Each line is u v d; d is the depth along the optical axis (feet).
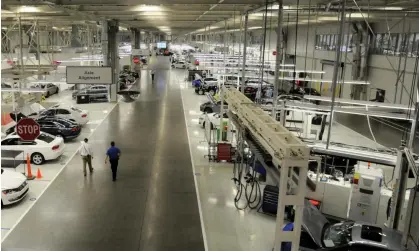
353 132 67.26
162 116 75.72
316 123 70.90
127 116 75.25
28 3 43.16
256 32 142.92
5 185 34.68
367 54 72.33
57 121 56.90
